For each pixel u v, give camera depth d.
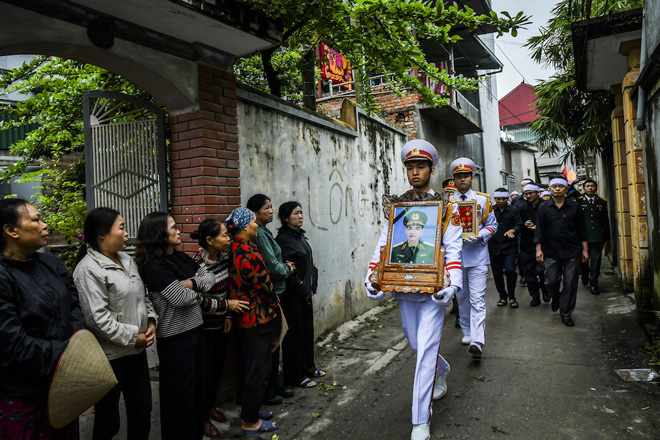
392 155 8.60
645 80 4.71
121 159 4.16
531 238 6.84
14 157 8.12
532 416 3.47
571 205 5.73
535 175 27.64
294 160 5.30
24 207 2.23
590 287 7.52
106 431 2.71
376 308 7.23
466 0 11.19
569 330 5.52
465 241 4.72
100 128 4.21
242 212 3.51
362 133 7.29
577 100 9.64
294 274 4.14
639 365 4.32
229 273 3.52
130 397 2.80
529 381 4.11
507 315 6.41
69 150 6.34
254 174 4.59
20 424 2.11
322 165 5.94
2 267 2.11
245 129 4.50
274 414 3.76
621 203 7.07
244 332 3.48
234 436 3.44
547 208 5.88
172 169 4.05
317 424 3.55
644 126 5.02
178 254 3.16
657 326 5.05
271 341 3.61
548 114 10.12
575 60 6.07
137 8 3.17
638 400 3.64
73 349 2.18
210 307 3.30
